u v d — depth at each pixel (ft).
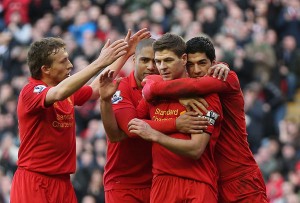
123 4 82.12
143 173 36.94
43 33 81.00
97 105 70.44
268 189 63.21
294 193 63.98
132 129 33.60
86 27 79.30
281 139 70.79
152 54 35.68
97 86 38.09
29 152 35.37
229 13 81.41
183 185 33.99
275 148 67.36
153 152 34.65
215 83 33.91
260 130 71.41
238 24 80.12
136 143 36.50
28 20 84.74
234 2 83.61
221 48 75.41
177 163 34.06
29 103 34.76
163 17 80.02
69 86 33.73
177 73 33.91
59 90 33.91
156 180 34.42
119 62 36.52
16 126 71.15
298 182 64.39
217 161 35.27
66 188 35.78
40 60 35.27
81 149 65.00
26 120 35.17
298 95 80.94
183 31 78.07
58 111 35.27
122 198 36.96
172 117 34.12
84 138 67.46
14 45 79.36
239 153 35.17
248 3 84.53
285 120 74.02
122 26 79.71
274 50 80.74
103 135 66.54
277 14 85.56
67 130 35.58
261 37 79.71
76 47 76.13
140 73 35.86
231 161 35.14
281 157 67.21
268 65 76.89
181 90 33.68
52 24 82.23
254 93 72.84
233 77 34.73
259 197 35.19
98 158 64.03
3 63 78.54
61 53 35.42
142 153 36.65
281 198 62.90
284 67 80.33
